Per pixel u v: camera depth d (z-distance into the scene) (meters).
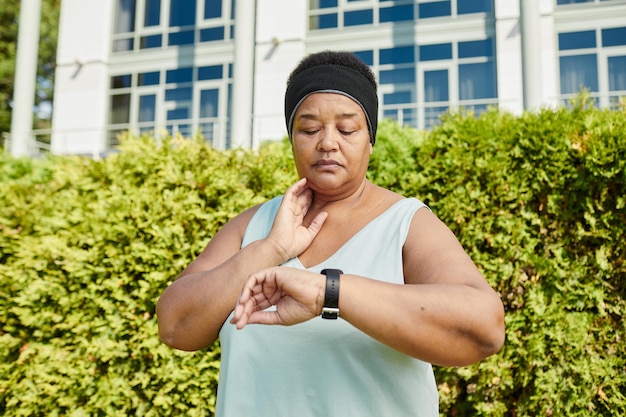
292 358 0.99
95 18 13.72
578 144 2.60
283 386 0.98
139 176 3.08
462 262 0.94
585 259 2.59
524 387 2.59
